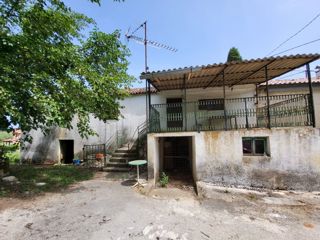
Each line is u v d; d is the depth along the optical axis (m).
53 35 7.30
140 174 9.26
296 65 7.33
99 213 4.95
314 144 6.64
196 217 4.83
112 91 8.65
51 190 6.92
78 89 6.95
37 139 14.42
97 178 8.87
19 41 5.93
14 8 6.39
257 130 7.00
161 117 10.66
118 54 9.41
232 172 7.07
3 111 5.41
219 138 7.27
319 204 5.60
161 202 5.87
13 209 5.08
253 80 9.67
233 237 3.92
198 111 10.68
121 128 12.65
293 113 7.48
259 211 5.19
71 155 14.58
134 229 4.17
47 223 4.36
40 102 5.50
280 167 6.79
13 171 10.05
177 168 11.01
